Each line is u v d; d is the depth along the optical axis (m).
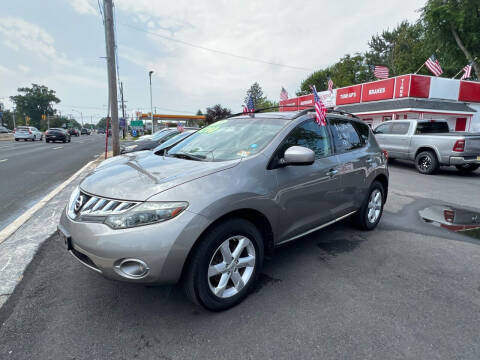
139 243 2.01
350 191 3.70
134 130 52.16
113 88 11.47
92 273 2.96
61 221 2.49
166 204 2.09
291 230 2.94
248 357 1.94
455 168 10.99
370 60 43.25
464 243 3.86
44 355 1.94
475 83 19.94
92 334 2.13
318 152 3.28
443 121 10.59
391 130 10.96
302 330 2.19
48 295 2.59
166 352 1.98
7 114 97.50
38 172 9.59
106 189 2.31
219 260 2.40
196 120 63.09
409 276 2.99
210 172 2.38
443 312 2.41
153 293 2.64
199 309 2.43
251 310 2.42
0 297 2.55
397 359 1.92
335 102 24.67
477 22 19.80
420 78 18.08
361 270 3.11
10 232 3.97
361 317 2.34
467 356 1.95
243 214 2.52
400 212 5.30
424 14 21.44
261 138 2.96
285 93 17.12
